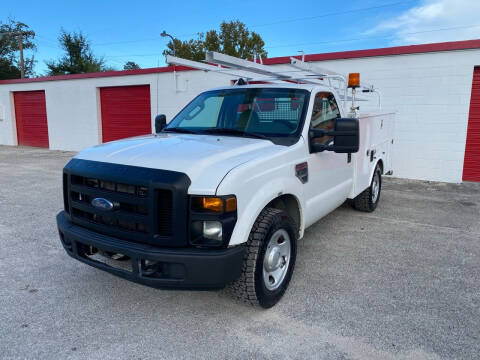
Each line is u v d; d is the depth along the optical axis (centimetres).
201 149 315
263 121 399
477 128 961
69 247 325
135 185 277
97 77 1553
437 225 593
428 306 340
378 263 438
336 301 347
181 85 1351
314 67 464
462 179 991
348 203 719
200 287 274
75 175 317
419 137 995
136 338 289
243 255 286
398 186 923
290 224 340
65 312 324
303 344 283
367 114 555
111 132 1596
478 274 411
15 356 265
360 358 268
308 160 379
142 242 280
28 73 4312
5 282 377
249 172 291
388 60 996
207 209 269
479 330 303
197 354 271
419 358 268
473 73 934
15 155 1505
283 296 355
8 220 587
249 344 283
